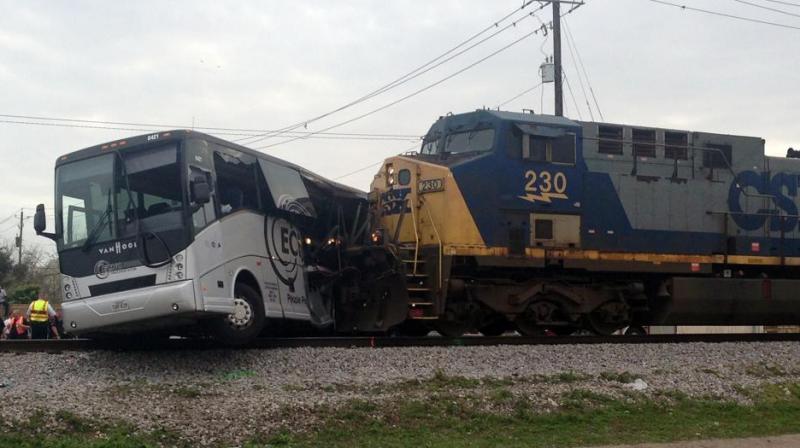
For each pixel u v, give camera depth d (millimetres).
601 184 16250
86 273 11977
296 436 8477
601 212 16203
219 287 11844
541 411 10000
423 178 15742
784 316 18000
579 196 16016
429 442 8680
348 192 16547
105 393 9484
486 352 12875
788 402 11367
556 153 15969
